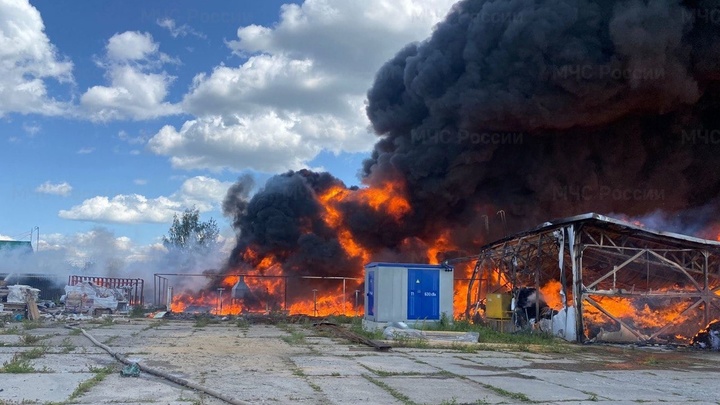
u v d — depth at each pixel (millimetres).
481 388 9258
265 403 7613
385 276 19188
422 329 18375
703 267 17938
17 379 8844
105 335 16453
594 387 9688
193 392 8266
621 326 17359
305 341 16188
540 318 19109
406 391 8766
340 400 7973
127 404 7359
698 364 13445
